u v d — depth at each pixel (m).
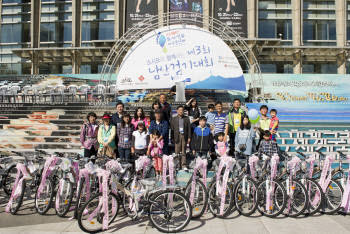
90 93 14.09
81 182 4.84
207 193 4.88
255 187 4.96
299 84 15.93
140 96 14.80
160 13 19.59
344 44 20.17
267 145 6.10
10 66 22.14
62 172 5.14
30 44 21.98
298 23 20.27
